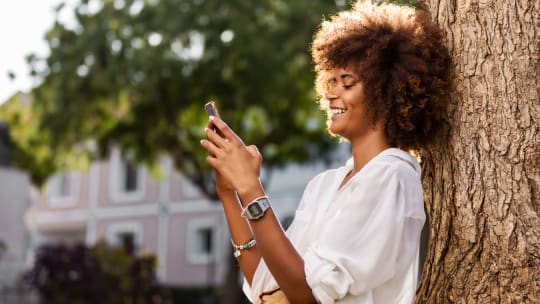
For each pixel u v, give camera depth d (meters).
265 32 11.22
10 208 11.40
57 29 11.78
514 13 1.98
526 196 1.92
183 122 13.32
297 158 13.95
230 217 2.14
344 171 1.98
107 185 23.84
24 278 10.52
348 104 1.88
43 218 24.88
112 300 10.77
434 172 2.11
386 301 1.78
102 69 11.50
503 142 1.95
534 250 1.89
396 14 1.97
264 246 1.76
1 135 11.70
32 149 13.52
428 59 1.93
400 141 1.90
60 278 10.50
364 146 1.90
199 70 11.58
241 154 1.83
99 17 11.63
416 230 1.78
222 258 21.12
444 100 2.01
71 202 24.42
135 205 23.16
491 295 1.94
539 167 1.92
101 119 12.76
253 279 1.99
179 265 21.97
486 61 2.00
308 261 1.74
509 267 1.92
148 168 14.07
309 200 2.00
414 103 1.88
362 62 1.87
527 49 1.96
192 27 11.29
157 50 11.31
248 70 11.32
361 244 1.71
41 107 12.02
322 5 11.04
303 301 1.75
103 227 23.66
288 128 13.17
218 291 18.53
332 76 1.94
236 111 12.30
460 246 2.01
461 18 2.04
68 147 12.84
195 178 13.85
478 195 1.98
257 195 1.79
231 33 11.24
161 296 11.36
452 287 2.01
